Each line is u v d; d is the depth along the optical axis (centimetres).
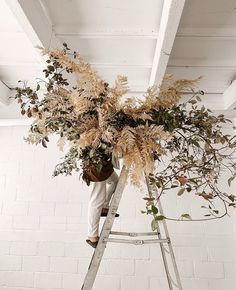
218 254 305
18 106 301
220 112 304
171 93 165
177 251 307
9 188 340
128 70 256
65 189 334
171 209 317
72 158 176
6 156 350
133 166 146
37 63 246
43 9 178
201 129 173
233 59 240
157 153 165
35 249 320
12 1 145
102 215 193
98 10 180
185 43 216
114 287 300
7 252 321
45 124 154
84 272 308
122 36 202
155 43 214
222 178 319
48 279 310
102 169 166
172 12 148
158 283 298
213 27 196
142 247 309
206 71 259
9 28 201
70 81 239
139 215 317
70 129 152
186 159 174
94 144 150
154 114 163
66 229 322
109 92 154
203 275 299
